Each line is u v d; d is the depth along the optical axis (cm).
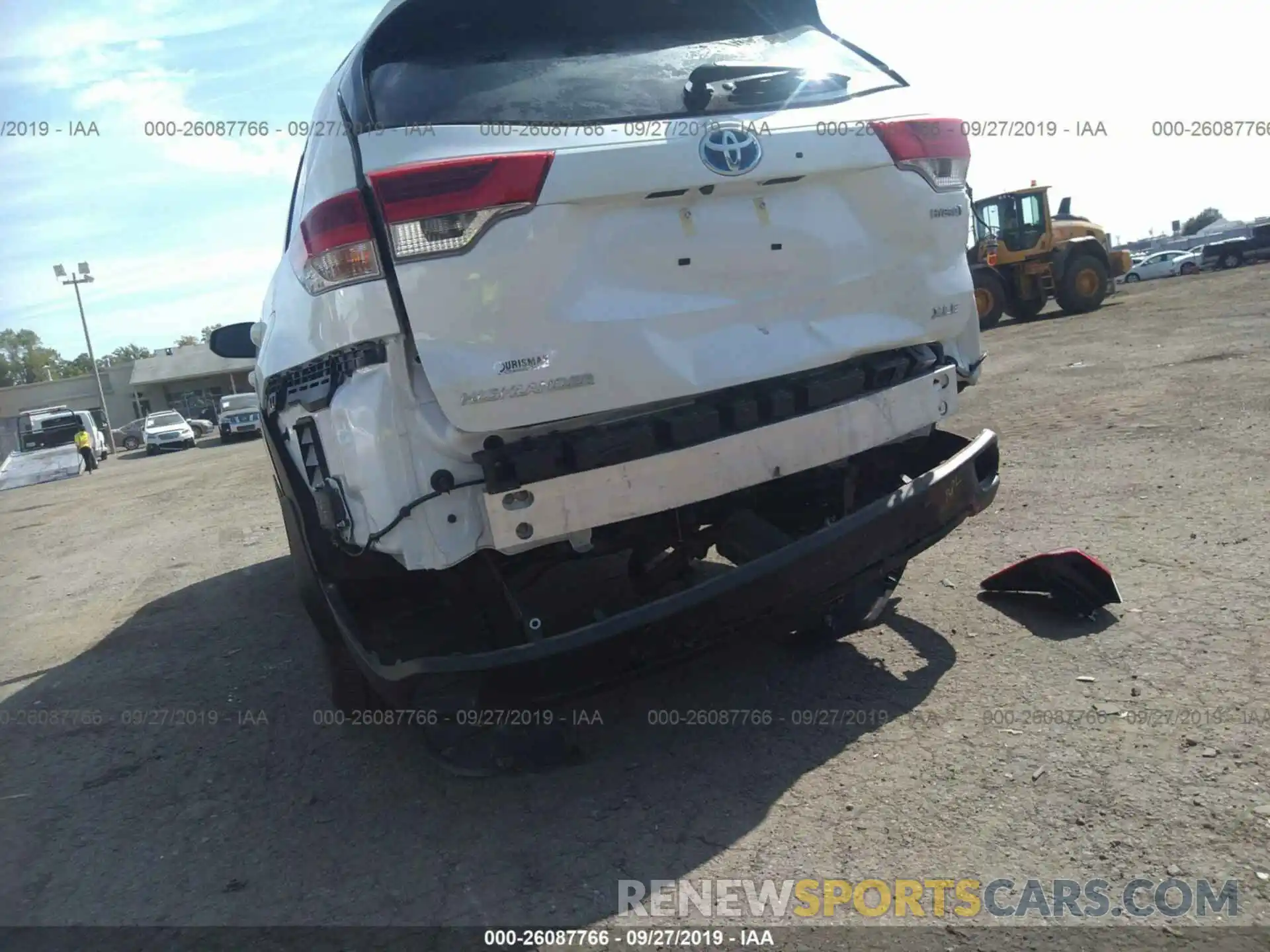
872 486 325
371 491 252
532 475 242
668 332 256
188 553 754
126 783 337
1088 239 1822
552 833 265
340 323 250
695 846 249
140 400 5953
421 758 324
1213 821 229
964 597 389
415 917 236
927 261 299
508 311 239
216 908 252
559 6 283
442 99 261
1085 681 305
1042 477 554
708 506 287
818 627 335
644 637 250
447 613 283
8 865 289
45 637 560
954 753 275
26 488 2136
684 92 272
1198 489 483
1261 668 296
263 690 411
